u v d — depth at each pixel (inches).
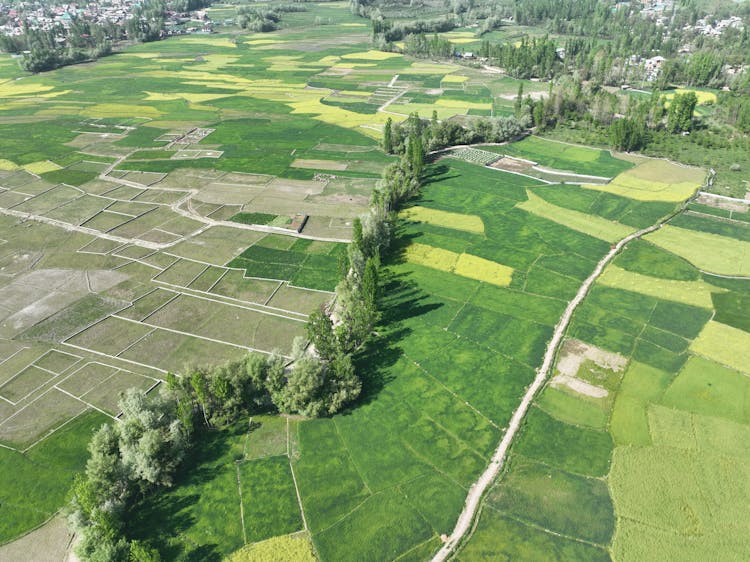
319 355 3083.2
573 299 3661.4
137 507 2367.1
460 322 3469.5
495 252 4261.8
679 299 3614.7
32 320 3599.9
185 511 2346.2
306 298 3772.1
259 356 2810.0
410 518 2303.2
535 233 4534.9
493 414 2797.7
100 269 4170.8
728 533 2178.9
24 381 3080.7
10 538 2247.8
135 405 2517.2
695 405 2780.5
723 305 3540.8
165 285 3954.2
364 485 2449.6
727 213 4800.7
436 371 3085.6
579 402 2837.1
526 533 2225.6
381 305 3668.8
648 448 2561.5
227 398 2741.1
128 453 2365.9
